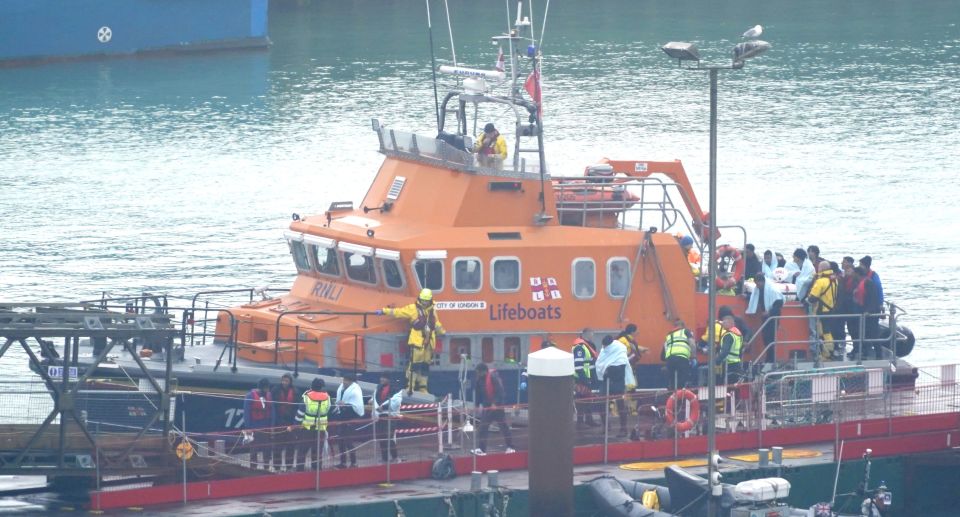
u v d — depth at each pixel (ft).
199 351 325.62
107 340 320.91
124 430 296.92
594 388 317.42
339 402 297.74
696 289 343.05
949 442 324.39
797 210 638.53
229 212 642.22
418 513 279.90
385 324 315.17
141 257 564.30
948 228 612.70
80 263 554.05
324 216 336.29
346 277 326.24
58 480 296.71
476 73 331.16
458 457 300.81
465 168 318.24
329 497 284.00
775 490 277.64
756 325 344.49
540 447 271.08
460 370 313.73
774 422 324.39
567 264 319.27
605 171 341.00
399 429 302.25
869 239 595.47
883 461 314.96
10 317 281.33
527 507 285.43
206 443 292.81
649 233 322.96
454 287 315.58
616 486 288.10
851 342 342.85
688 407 315.78
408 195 327.88
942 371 340.80
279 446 293.23
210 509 275.80
